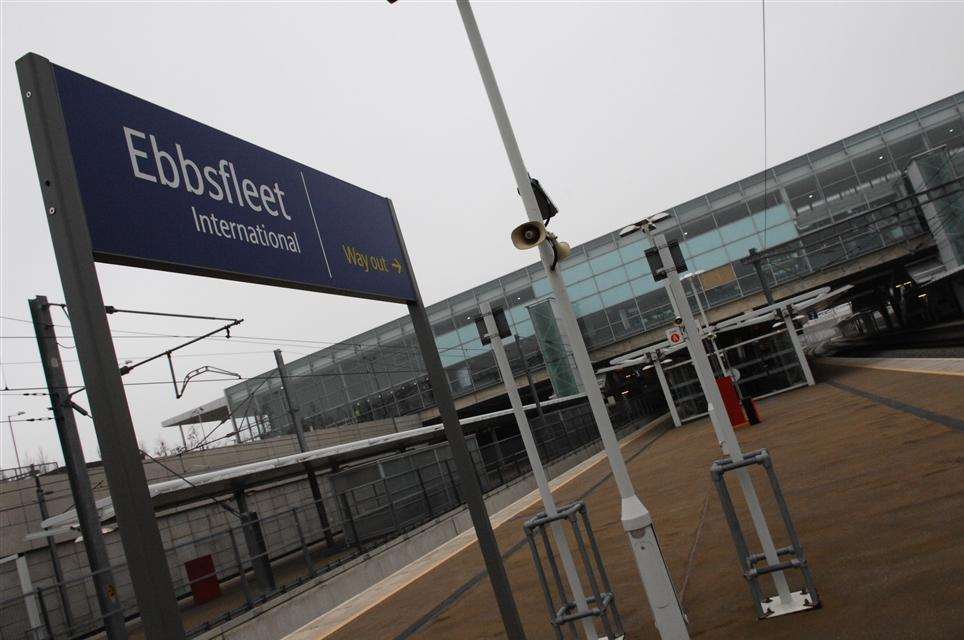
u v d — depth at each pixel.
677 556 7.61
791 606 4.89
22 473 22.42
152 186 3.03
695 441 22.22
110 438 2.42
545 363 45.09
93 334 2.48
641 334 43.50
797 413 20.50
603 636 5.69
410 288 5.31
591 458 31.47
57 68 2.73
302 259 4.03
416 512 19.58
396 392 47.16
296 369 48.69
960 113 40.12
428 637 7.51
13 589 17.25
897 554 5.40
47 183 2.59
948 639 3.75
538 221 4.55
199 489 15.47
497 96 4.96
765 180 38.19
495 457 26.08
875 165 41.00
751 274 41.62
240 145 3.77
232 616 11.36
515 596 8.09
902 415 12.82
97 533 11.80
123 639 10.38
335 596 13.16
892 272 48.53
